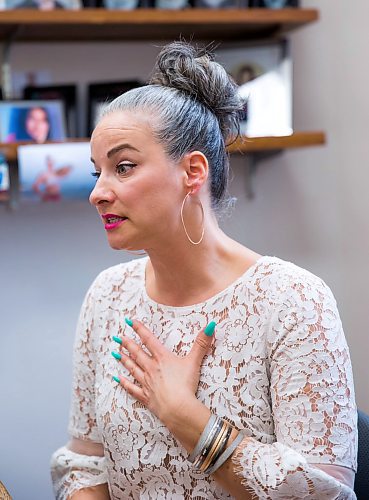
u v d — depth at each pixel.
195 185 1.59
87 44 2.86
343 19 3.00
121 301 1.78
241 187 3.05
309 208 3.09
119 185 1.56
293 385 1.53
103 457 1.84
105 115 1.61
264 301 1.60
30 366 2.92
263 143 2.76
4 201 2.84
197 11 2.67
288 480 1.46
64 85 2.79
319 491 1.48
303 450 1.51
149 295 1.74
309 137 2.79
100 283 1.83
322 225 3.10
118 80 2.85
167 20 2.64
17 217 2.86
